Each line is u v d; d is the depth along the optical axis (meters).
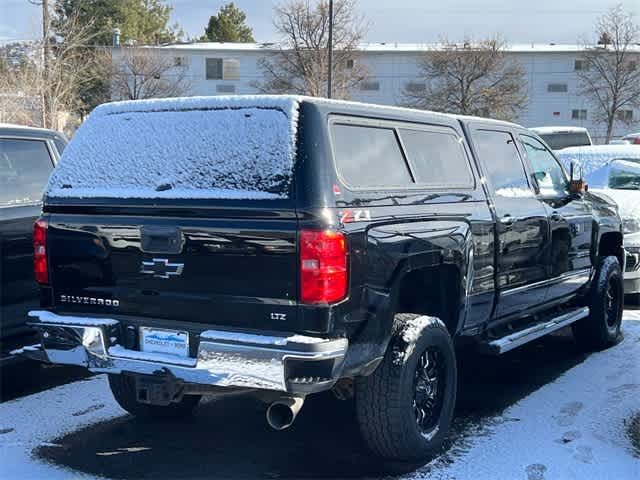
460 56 49.84
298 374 3.80
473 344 5.57
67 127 31.03
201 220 4.05
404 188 4.55
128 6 58.84
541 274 6.21
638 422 5.27
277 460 4.64
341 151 4.18
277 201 3.88
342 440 4.99
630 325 8.51
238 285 3.97
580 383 6.24
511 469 4.45
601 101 51.59
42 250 4.61
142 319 4.25
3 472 4.45
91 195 4.42
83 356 4.34
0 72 26.52
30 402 5.78
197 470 4.49
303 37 46.25
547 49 53.78
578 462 4.54
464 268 4.98
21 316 6.05
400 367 4.31
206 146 4.21
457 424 5.24
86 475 4.42
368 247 4.08
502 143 5.99
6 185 6.12
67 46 30.11
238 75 53.12
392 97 52.78
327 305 3.82
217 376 3.91
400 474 4.40
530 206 6.02
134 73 48.97
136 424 5.30
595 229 7.23
